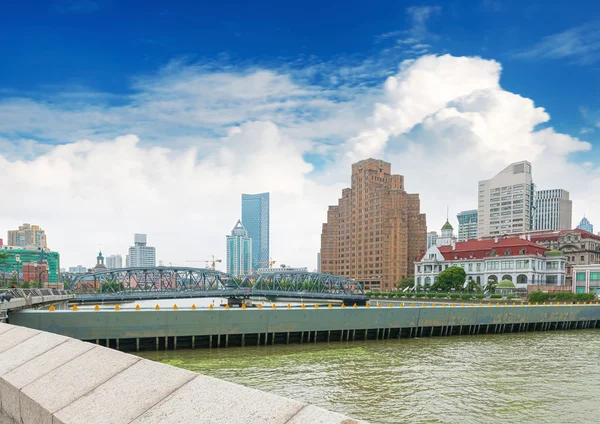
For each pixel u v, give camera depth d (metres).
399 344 50.62
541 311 66.62
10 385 5.10
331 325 50.97
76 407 4.12
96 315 42.91
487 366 37.69
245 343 48.00
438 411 24.86
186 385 4.07
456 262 164.88
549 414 24.61
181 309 46.06
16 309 45.81
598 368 37.16
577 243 160.50
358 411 24.78
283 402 3.42
